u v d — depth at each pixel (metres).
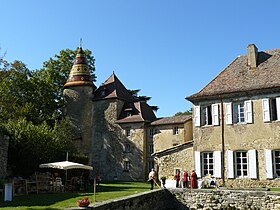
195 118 25.64
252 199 17.95
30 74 44.78
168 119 41.94
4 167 22.17
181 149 26.17
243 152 23.61
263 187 22.23
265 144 22.69
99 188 24.81
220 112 24.69
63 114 47.59
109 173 43.53
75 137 44.88
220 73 27.12
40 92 45.03
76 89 46.25
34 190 21.31
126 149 42.97
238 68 26.61
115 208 14.48
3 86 39.34
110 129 44.56
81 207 12.37
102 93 46.31
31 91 43.41
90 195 18.83
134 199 16.44
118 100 45.19
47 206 14.02
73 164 22.94
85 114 45.53
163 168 26.56
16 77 41.56
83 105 45.69
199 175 24.58
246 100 23.84
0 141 21.80
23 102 41.88
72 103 46.09
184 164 25.80
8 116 37.00
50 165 22.73
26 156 27.14
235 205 18.39
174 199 20.28
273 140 22.47
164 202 20.19
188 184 23.77
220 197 18.91
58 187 22.30
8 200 16.22
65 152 31.53
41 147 28.17
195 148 25.20
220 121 24.59
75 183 24.03
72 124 45.47
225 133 24.23
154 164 40.91
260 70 25.09
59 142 31.09
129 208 15.87
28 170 27.36
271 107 23.11
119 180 42.16
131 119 43.31
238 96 24.17
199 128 25.33
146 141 42.53
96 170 44.31
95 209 12.82
